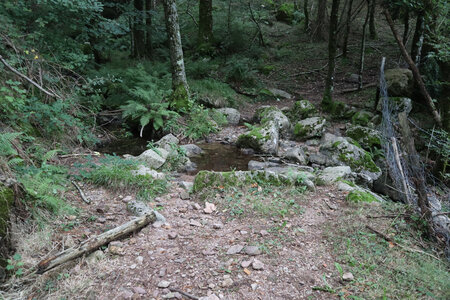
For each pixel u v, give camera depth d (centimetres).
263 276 319
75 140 708
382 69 512
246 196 475
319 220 425
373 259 347
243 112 1112
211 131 917
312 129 873
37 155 554
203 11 1526
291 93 1300
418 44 906
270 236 386
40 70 681
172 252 354
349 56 1558
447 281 314
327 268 335
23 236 347
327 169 607
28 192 386
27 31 719
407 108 880
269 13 2075
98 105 898
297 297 296
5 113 582
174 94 960
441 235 388
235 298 292
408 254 358
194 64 1270
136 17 1190
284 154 772
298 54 1625
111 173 500
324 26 1741
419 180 414
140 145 823
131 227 381
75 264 330
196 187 497
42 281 304
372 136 809
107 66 1193
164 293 296
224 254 351
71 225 391
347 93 1234
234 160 734
